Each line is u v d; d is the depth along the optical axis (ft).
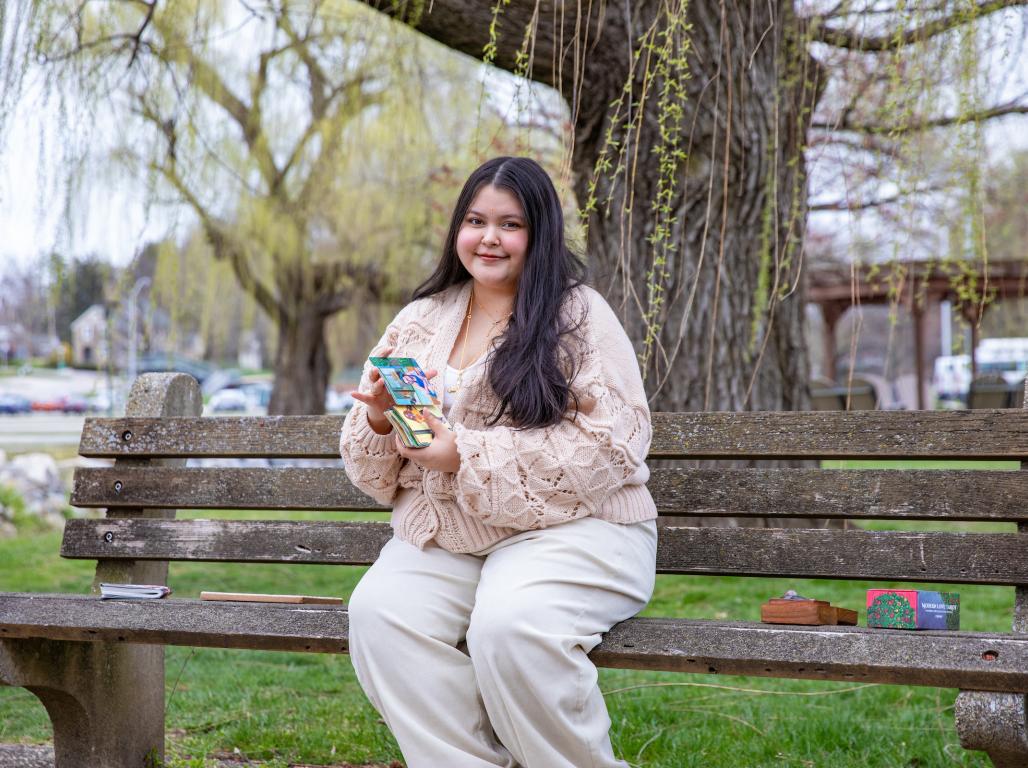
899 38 12.82
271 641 7.47
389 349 7.95
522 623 6.61
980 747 6.17
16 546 25.55
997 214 30.58
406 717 6.88
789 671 6.48
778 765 9.71
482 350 7.95
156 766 9.39
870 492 8.04
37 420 94.43
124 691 9.02
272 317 51.44
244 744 10.56
